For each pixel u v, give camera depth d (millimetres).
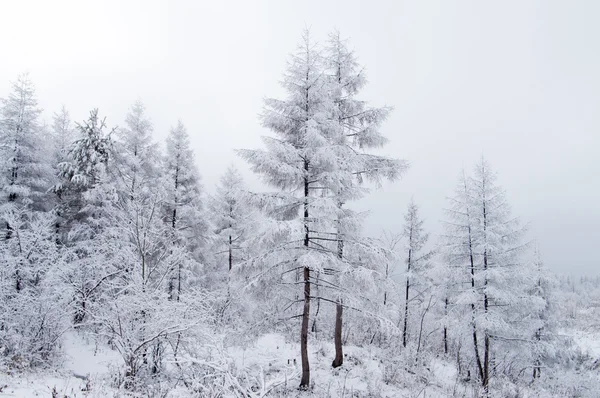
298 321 13828
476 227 17453
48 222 13531
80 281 11742
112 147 21016
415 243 23719
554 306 23750
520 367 21469
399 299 21922
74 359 11391
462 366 20766
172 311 9938
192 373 8234
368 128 14977
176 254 12312
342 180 11914
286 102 12438
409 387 13500
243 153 11812
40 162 22062
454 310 18016
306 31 12484
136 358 9391
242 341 11781
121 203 15789
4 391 6367
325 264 11461
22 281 12273
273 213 12430
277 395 9688
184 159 23297
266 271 11820
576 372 20703
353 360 15781
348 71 15820
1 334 10008
